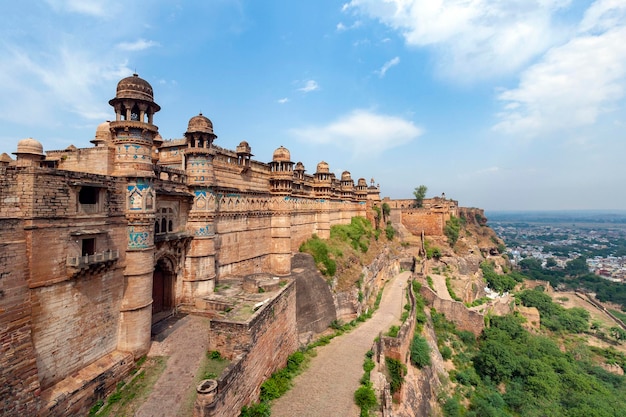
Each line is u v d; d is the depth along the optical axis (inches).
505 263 4616.1
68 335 648.4
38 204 586.2
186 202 1125.1
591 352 2522.1
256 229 1529.3
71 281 653.9
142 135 824.3
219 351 814.5
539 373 1758.1
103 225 728.3
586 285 5078.7
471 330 2192.4
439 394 1485.0
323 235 2234.3
